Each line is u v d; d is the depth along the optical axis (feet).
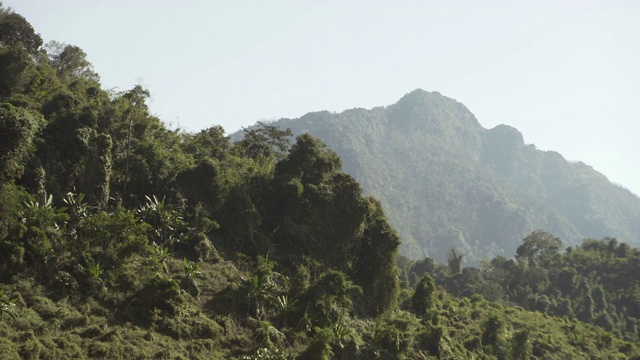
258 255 154.40
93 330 104.37
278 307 137.39
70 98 146.20
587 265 364.38
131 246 127.34
